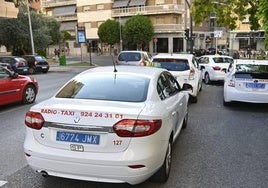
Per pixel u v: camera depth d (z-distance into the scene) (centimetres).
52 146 388
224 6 1405
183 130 736
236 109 998
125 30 5703
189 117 877
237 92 979
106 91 447
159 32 5775
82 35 3659
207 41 5875
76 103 410
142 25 5544
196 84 1086
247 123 811
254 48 5078
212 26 6231
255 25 1366
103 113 374
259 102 966
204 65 1755
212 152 582
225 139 666
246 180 461
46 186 438
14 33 3500
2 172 488
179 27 5688
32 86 1116
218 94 1334
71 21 7525
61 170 383
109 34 6131
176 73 1055
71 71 2927
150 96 440
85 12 7006
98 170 371
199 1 1401
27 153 399
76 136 379
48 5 7794
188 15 5859
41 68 2664
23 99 1071
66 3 7488
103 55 6650
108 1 6562
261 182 454
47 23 4766
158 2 5847
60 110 389
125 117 372
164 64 1083
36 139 399
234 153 578
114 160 365
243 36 5097
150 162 378
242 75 983
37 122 396
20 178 464
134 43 5762
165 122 420
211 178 466
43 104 418
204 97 1250
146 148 375
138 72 504
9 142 642
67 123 380
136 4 6116
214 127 767
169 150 459
